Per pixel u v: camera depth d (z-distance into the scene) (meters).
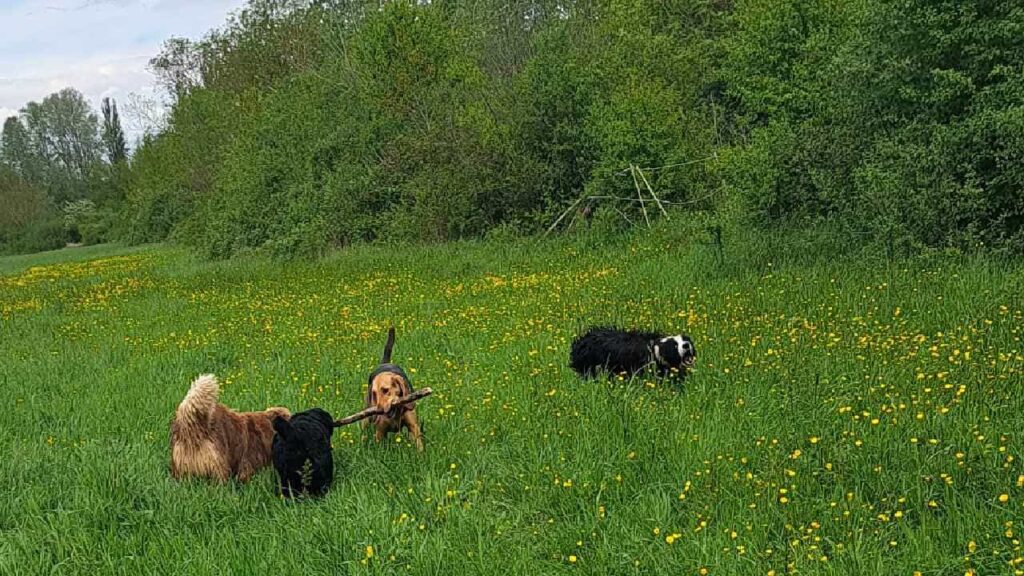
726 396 11.12
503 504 9.74
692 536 9.11
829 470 9.59
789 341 12.38
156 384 13.30
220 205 40.56
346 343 14.60
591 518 9.41
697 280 16.50
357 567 9.04
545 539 9.31
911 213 15.36
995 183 15.09
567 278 18.48
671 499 9.63
